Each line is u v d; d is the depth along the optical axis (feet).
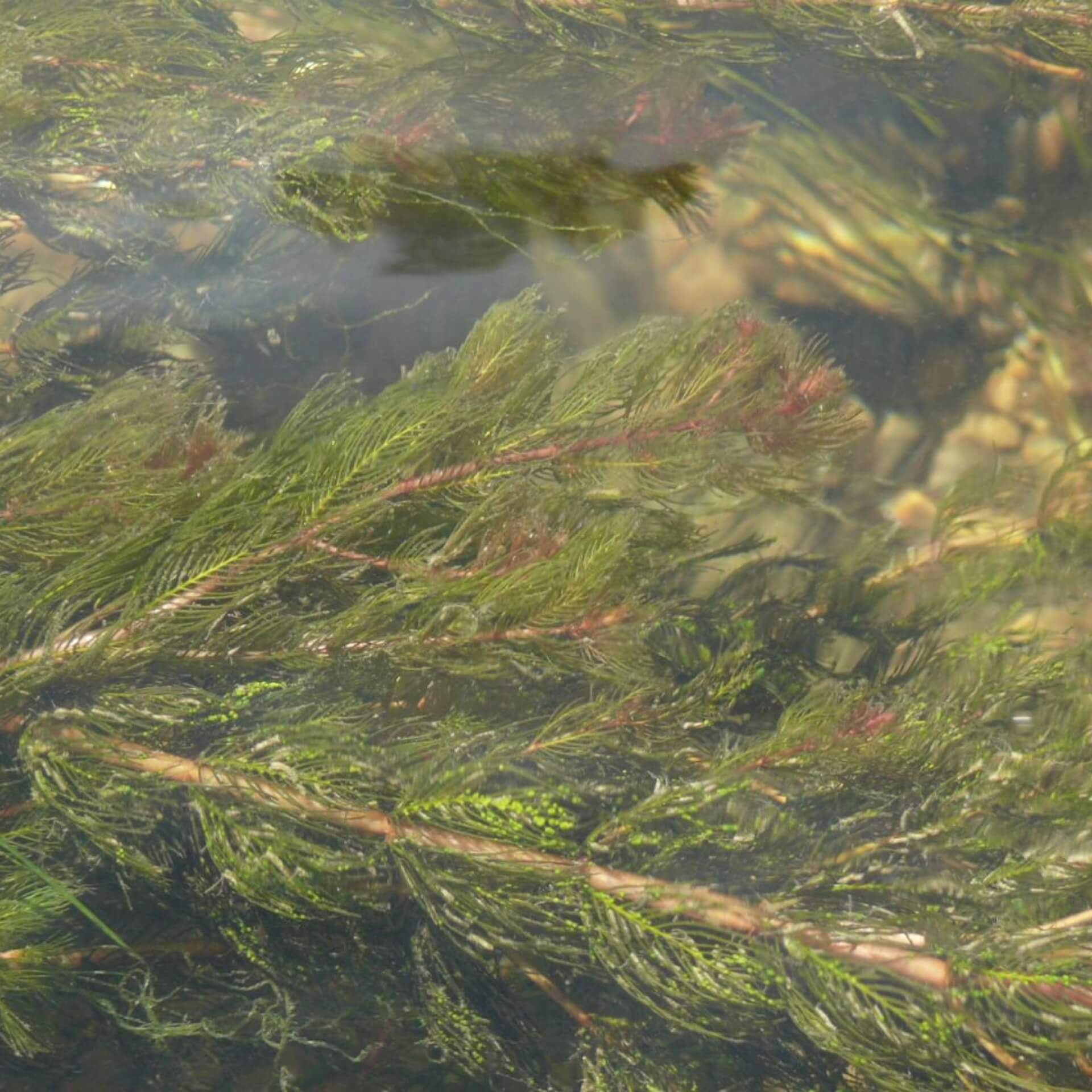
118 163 2.42
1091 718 2.24
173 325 2.48
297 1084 2.35
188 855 2.26
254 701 2.23
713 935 2.17
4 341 2.47
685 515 2.33
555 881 2.18
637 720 2.23
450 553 2.23
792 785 2.24
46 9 2.45
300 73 2.46
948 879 2.22
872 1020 2.15
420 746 2.21
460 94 2.46
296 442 2.25
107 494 2.23
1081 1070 2.17
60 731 2.21
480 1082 2.32
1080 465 2.39
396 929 2.29
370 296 2.49
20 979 2.22
